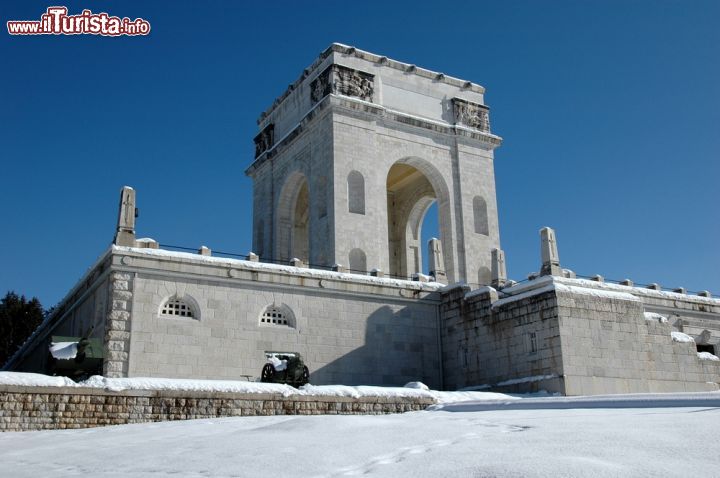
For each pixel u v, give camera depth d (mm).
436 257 44406
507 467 12414
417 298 41406
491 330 38125
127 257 33812
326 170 54688
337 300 39094
